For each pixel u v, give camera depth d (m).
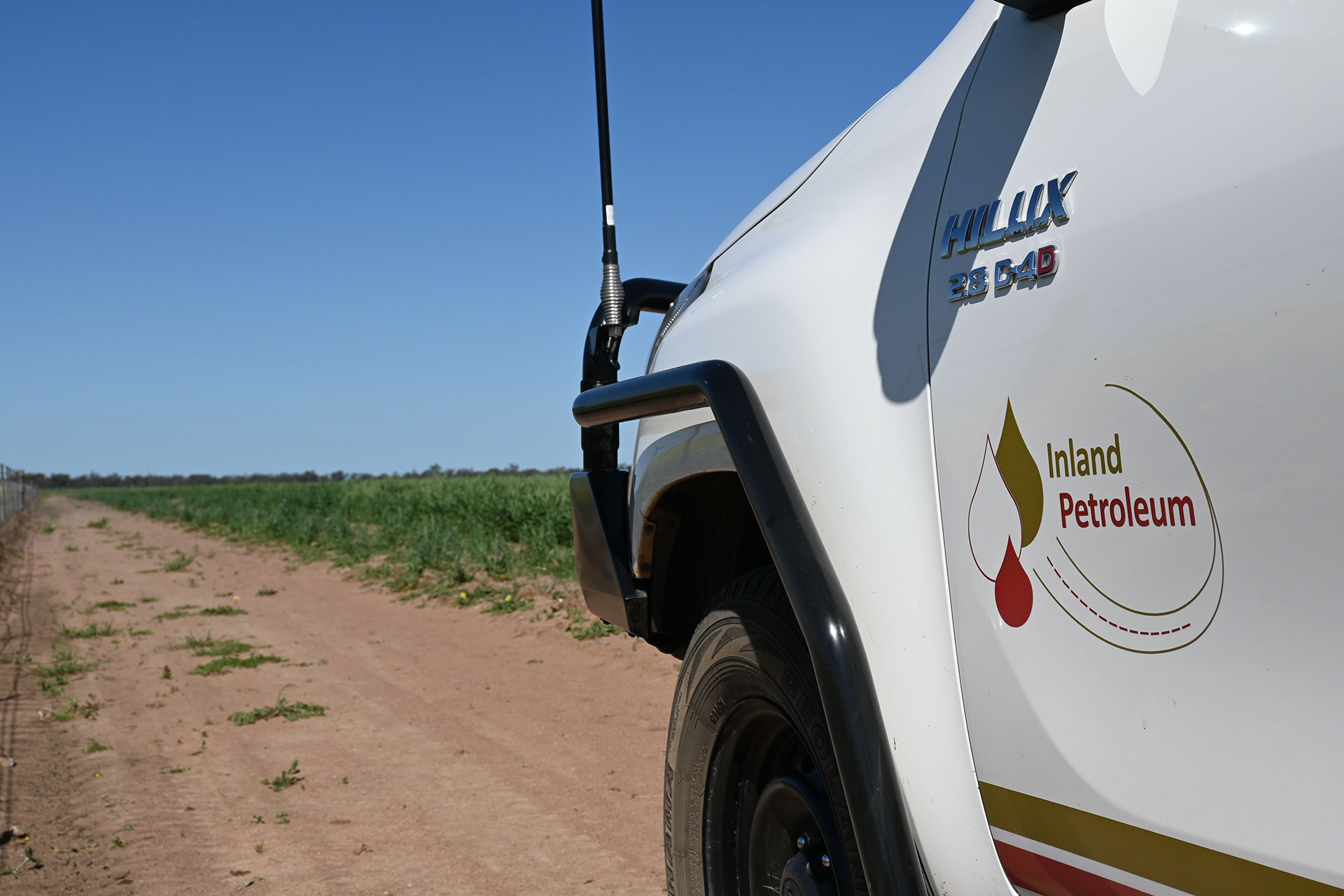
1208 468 0.96
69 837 3.93
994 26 1.45
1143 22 1.15
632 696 5.82
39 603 11.89
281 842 3.78
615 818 3.88
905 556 1.37
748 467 1.63
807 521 1.57
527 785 4.33
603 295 2.58
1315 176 0.90
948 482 1.31
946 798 1.30
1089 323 1.11
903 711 1.37
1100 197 1.13
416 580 11.56
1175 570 1.00
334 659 7.58
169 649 8.31
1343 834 0.84
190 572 15.51
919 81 1.68
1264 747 0.91
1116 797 1.06
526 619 8.54
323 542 18.34
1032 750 1.17
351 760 4.85
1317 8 0.96
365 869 3.47
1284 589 0.89
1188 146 1.03
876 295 1.51
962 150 1.41
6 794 4.48
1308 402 0.88
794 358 1.66
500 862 3.49
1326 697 0.86
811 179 1.97
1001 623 1.22
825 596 1.47
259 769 4.76
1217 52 1.04
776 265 1.85
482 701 5.92
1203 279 0.98
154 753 5.14
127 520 40.84
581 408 2.32
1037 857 1.17
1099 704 1.08
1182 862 0.99
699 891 2.01
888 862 1.34
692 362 2.04
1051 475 1.15
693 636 2.01
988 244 1.29
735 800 1.99
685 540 2.26
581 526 2.57
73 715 6.04
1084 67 1.22
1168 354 1.01
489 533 15.23
